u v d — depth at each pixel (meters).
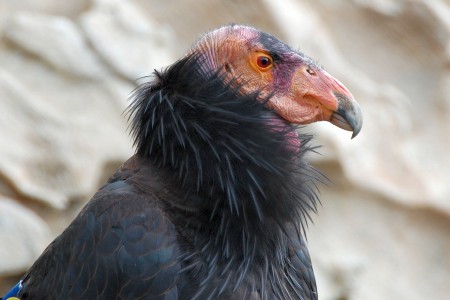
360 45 16.97
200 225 6.89
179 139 6.98
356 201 15.58
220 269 6.81
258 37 7.43
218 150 6.98
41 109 13.23
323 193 15.42
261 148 7.05
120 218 6.74
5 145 12.79
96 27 14.13
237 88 7.21
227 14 15.51
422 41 17.05
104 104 13.64
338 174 15.28
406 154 16.09
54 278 6.89
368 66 16.91
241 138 7.03
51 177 12.93
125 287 6.64
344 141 15.23
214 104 7.07
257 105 7.20
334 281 15.05
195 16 15.45
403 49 17.06
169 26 15.40
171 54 14.87
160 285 6.63
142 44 14.31
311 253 15.09
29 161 12.85
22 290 7.18
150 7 15.42
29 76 13.55
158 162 7.08
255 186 6.99
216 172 6.95
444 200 15.98
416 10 16.98
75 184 12.98
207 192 6.93
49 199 12.74
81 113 13.45
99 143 13.31
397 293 15.32
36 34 13.75
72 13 14.59
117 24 14.34
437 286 15.66
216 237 6.88
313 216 15.31
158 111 7.12
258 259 6.99
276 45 7.45
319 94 7.40
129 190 6.96
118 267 6.66
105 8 14.48
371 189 15.58
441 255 15.83
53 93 13.52
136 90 7.58
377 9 16.92
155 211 6.80
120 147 13.43
